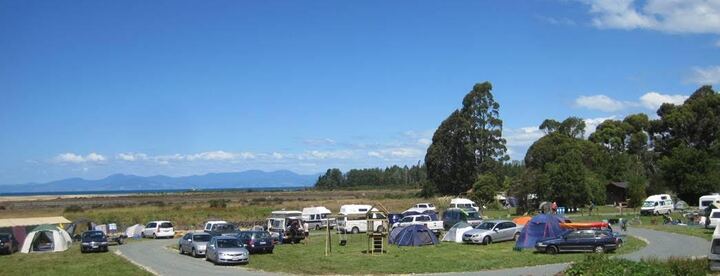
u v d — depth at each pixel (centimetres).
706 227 4831
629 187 8081
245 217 7612
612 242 3325
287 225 4597
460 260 3075
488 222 4188
